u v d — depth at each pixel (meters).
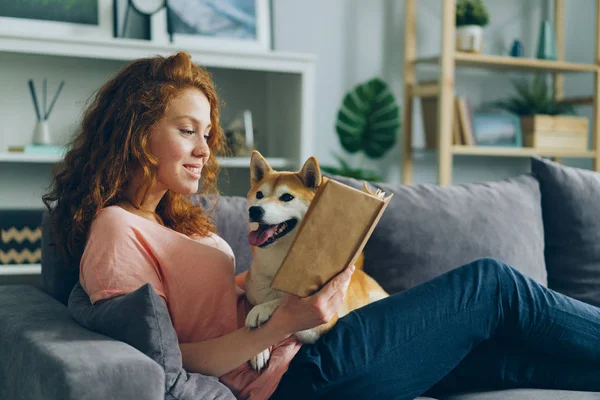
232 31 2.94
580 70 3.52
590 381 1.34
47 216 1.50
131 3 2.74
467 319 1.25
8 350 1.15
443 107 3.14
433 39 3.57
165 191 1.33
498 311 1.27
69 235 1.27
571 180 1.89
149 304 1.02
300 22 3.26
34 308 1.30
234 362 1.13
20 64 2.77
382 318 1.22
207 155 1.28
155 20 2.80
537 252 1.79
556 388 1.36
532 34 3.77
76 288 1.27
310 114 2.81
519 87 3.65
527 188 1.87
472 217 1.74
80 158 1.31
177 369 1.04
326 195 1.04
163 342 1.03
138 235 1.17
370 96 3.39
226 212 1.62
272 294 1.26
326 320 1.10
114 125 1.25
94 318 1.09
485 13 3.27
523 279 1.30
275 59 2.73
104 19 2.73
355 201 1.04
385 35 3.46
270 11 3.04
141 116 1.23
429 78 3.57
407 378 1.21
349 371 1.16
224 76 3.08
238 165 2.79
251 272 1.30
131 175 1.26
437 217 1.72
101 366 0.91
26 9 2.60
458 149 3.20
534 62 3.33
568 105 3.63
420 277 1.67
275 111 3.06
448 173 3.16
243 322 1.31
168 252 1.18
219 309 1.22
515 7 3.72
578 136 3.50
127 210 1.27
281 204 1.24
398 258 1.67
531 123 3.42
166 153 1.24
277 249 1.25
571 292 1.83
